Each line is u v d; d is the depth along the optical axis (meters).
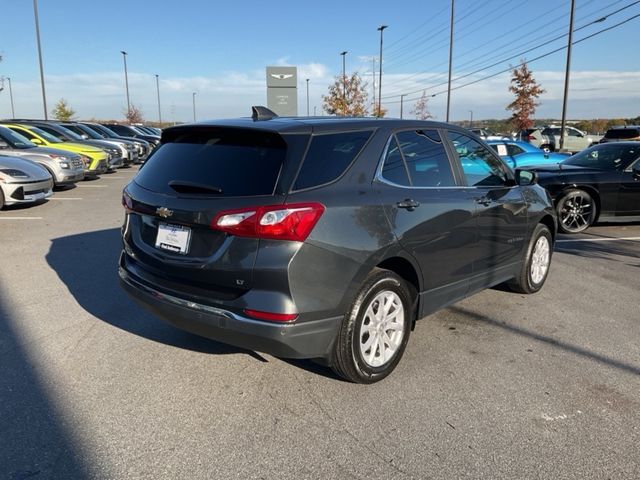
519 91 37.72
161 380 3.47
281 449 2.76
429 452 2.76
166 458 2.67
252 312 2.88
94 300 5.02
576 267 6.59
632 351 4.05
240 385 3.42
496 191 4.52
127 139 23.78
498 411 3.16
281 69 27.98
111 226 8.89
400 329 3.57
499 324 4.59
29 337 4.13
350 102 42.53
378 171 3.43
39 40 29.34
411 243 3.51
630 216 9.13
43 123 18.00
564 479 2.56
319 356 3.14
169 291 3.23
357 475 2.57
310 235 2.89
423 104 51.62
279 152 3.06
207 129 3.38
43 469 2.57
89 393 3.29
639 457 2.73
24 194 10.24
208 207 2.99
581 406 3.23
